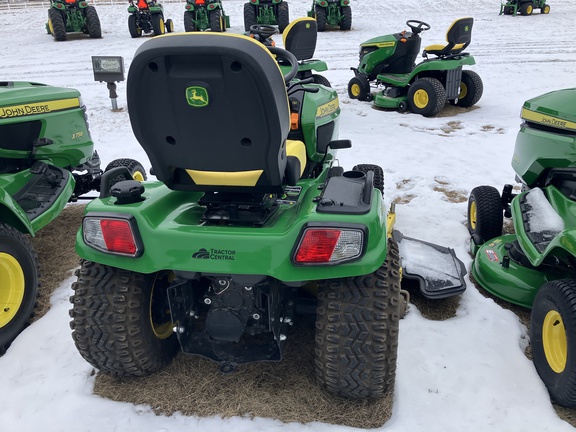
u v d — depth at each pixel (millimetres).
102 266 2516
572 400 2447
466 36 8469
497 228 4035
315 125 3484
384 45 9273
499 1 24391
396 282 2365
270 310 2373
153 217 2373
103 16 22844
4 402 2629
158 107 2111
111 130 7848
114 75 8688
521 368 2783
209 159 2248
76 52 14594
